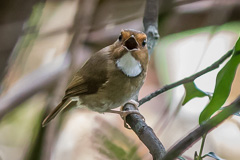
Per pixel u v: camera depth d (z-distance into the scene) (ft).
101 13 37.27
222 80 16.17
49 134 30.01
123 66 27.43
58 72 36.78
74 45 31.71
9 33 27.27
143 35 27.27
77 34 31.89
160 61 39.47
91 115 38.63
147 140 20.26
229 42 39.09
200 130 13.89
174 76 39.52
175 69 39.70
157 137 21.88
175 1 34.86
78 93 28.58
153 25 29.14
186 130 33.50
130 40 27.30
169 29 38.06
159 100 40.04
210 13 33.63
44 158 29.66
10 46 27.61
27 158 30.37
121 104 28.40
